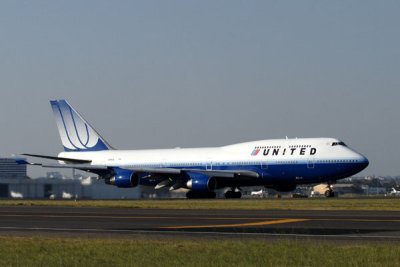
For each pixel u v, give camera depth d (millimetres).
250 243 57188
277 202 138875
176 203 141375
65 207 125062
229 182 186000
